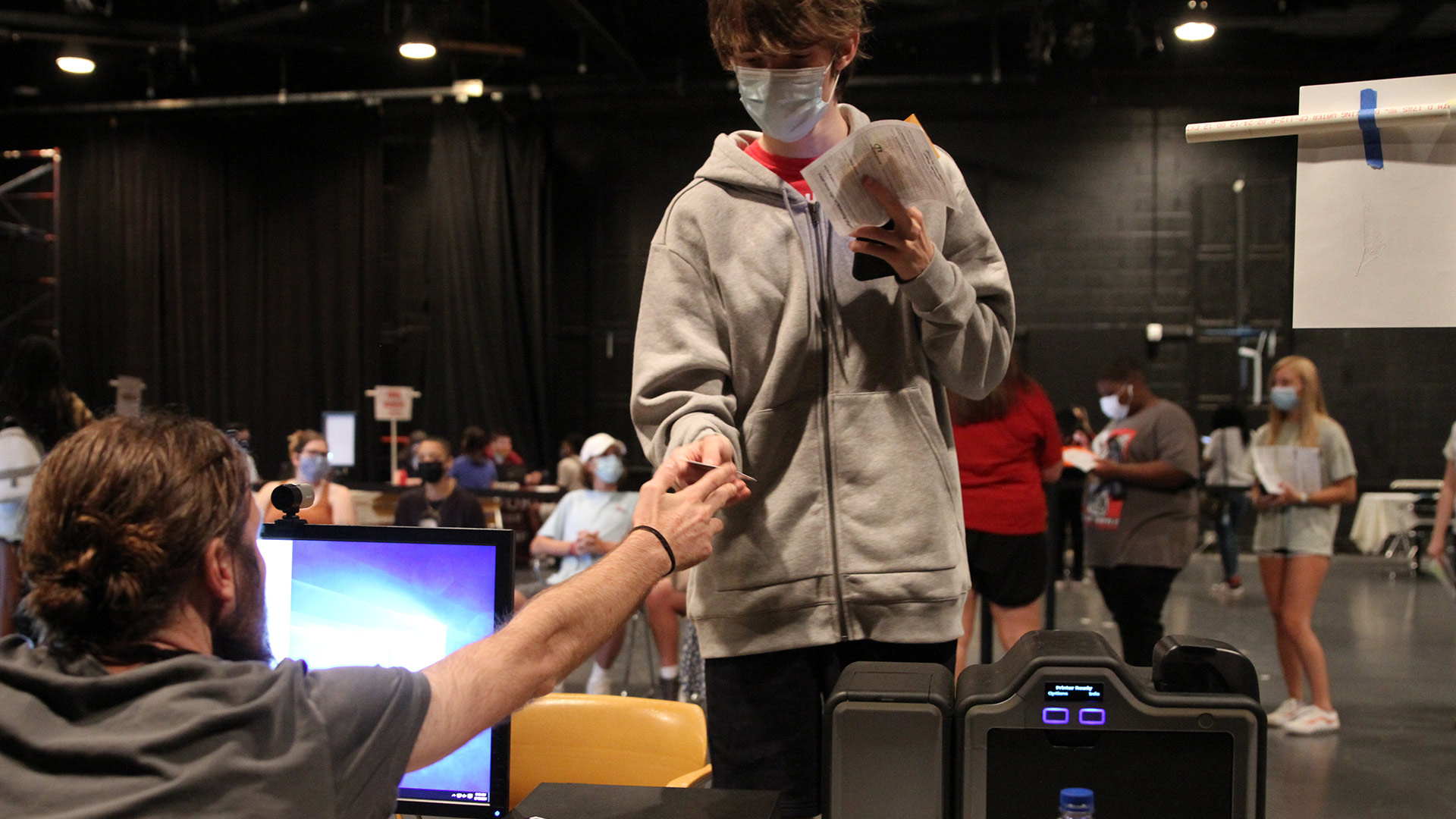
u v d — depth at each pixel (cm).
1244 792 93
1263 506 418
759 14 116
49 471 77
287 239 1148
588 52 1087
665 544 100
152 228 1152
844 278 125
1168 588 405
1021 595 371
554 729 199
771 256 125
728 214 127
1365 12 884
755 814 108
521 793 198
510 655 89
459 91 1062
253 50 1068
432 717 83
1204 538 983
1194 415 1010
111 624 75
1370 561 952
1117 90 1003
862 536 122
